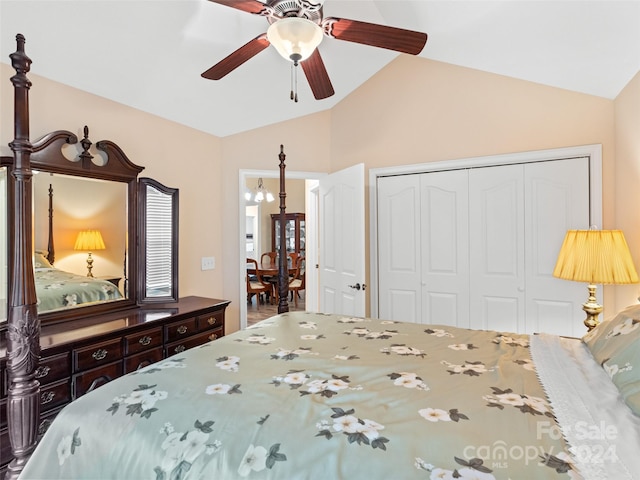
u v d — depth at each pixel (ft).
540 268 9.57
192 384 4.05
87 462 3.38
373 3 8.36
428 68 11.07
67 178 7.52
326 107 12.80
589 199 8.96
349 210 11.26
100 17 6.63
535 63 8.63
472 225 10.46
